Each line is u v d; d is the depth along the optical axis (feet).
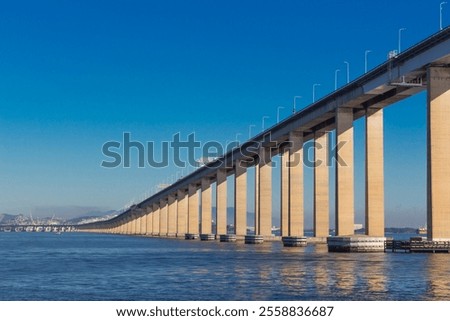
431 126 233.76
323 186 362.33
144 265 199.31
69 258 249.55
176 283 139.95
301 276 152.56
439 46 228.63
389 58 256.73
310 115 341.21
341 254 255.50
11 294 123.24
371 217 288.30
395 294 117.08
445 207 232.12
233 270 173.88
